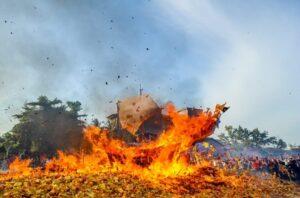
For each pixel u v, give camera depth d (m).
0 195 10.38
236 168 23.61
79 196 10.85
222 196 12.76
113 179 13.17
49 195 10.70
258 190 15.02
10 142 26.00
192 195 12.42
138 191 11.99
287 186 17.72
